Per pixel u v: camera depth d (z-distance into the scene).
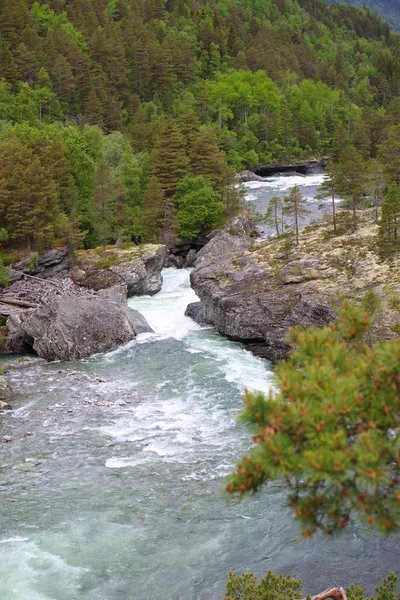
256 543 25.19
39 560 24.03
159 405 39.59
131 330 54.56
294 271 54.03
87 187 84.38
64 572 23.33
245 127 165.75
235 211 86.44
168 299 66.69
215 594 22.23
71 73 141.00
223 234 75.19
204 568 23.69
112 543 25.20
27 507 27.83
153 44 176.00
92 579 23.00
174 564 23.92
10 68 134.38
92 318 52.78
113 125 138.38
